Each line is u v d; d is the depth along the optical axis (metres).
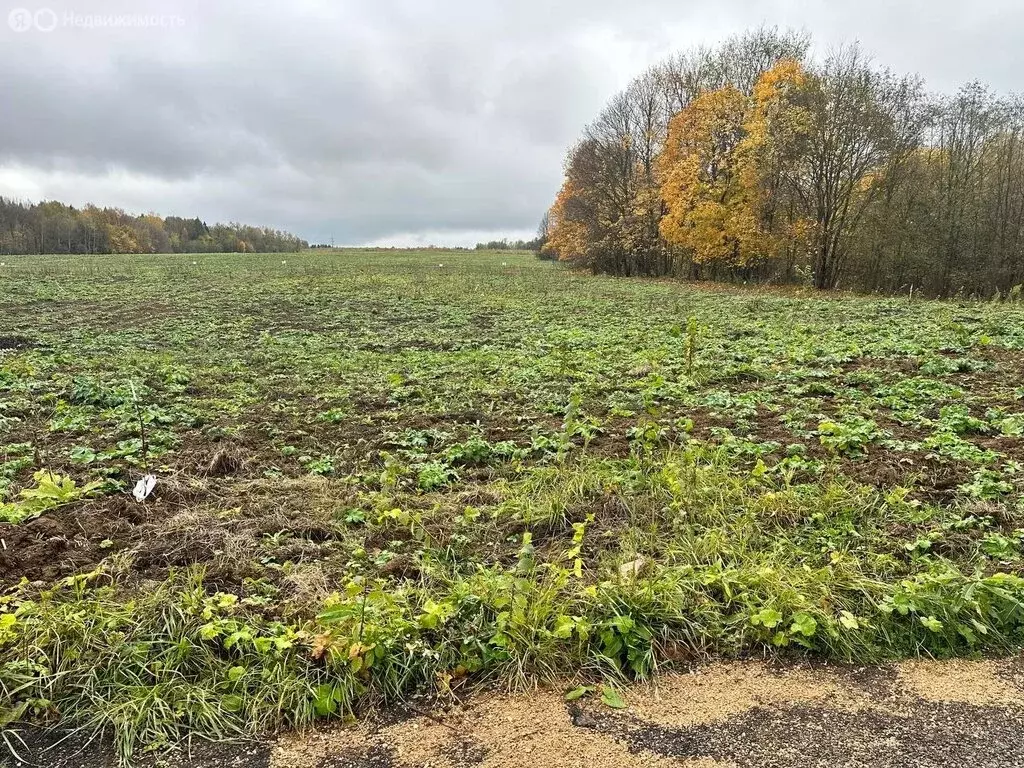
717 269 34.03
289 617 3.24
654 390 8.01
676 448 5.80
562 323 16.17
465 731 2.65
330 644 2.90
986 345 10.66
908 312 15.81
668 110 37.06
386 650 2.93
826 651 3.11
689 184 30.45
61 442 6.26
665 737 2.61
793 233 27.47
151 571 3.71
